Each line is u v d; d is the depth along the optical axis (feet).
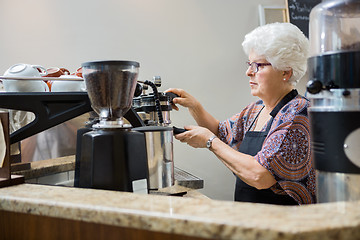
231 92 9.70
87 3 8.50
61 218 2.70
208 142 5.35
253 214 2.12
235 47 9.70
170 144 3.80
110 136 3.29
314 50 2.95
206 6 9.41
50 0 8.29
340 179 2.43
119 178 3.31
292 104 5.24
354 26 2.72
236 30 9.70
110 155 3.29
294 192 4.95
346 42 2.73
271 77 5.51
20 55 8.19
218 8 9.52
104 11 8.61
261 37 5.40
